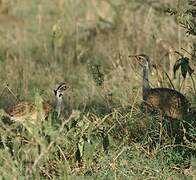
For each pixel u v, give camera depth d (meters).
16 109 18.12
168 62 25.47
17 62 27.02
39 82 25.08
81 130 16.70
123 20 30.62
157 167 16.44
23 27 33.78
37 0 35.25
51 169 16.16
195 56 20.25
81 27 31.42
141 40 27.84
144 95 20.86
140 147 17.23
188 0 19.88
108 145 16.80
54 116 18.02
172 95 20.03
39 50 29.28
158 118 18.64
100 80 21.16
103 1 33.34
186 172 16.39
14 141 16.16
